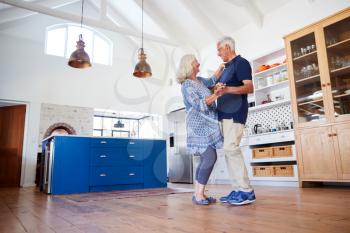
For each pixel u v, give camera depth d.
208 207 1.91
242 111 2.11
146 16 6.80
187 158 6.24
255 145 4.59
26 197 3.29
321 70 3.59
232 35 5.83
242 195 1.99
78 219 1.59
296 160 3.81
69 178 3.75
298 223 1.27
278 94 4.75
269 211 1.65
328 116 3.44
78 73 7.37
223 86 1.96
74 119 7.13
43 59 6.95
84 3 7.93
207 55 6.68
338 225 1.21
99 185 3.96
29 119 6.55
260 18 5.11
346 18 3.41
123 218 1.58
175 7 6.07
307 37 3.86
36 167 6.45
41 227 1.36
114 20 7.90
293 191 3.02
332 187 3.46
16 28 6.72
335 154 3.30
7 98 6.35
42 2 6.62
